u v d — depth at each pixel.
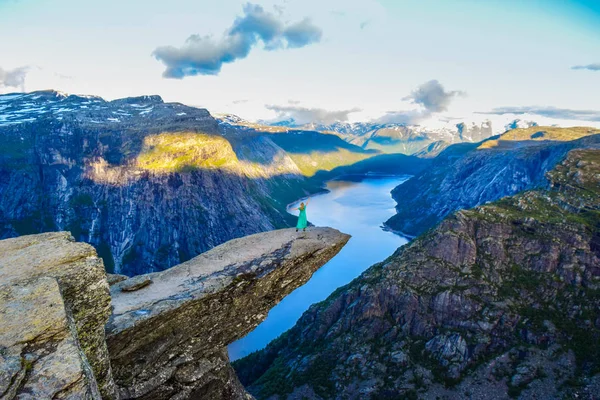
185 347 23.97
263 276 25.80
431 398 94.81
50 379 11.12
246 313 26.06
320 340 120.12
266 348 131.38
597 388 84.62
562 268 112.81
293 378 107.94
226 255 27.66
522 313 106.50
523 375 93.88
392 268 129.75
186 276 25.23
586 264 110.94
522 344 100.69
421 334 111.88
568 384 88.62
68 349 12.36
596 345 94.44
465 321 109.19
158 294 23.20
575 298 105.94
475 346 103.38
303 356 115.62
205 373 24.91
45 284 15.13
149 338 22.03
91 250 18.78
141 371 22.17
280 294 27.50
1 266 16.73
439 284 119.12
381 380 101.50
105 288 17.64
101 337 17.42
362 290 126.12
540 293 110.38
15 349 11.78
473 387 95.31
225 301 24.61
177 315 22.62
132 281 24.36
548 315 104.88
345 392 100.62
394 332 113.75
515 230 126.94
